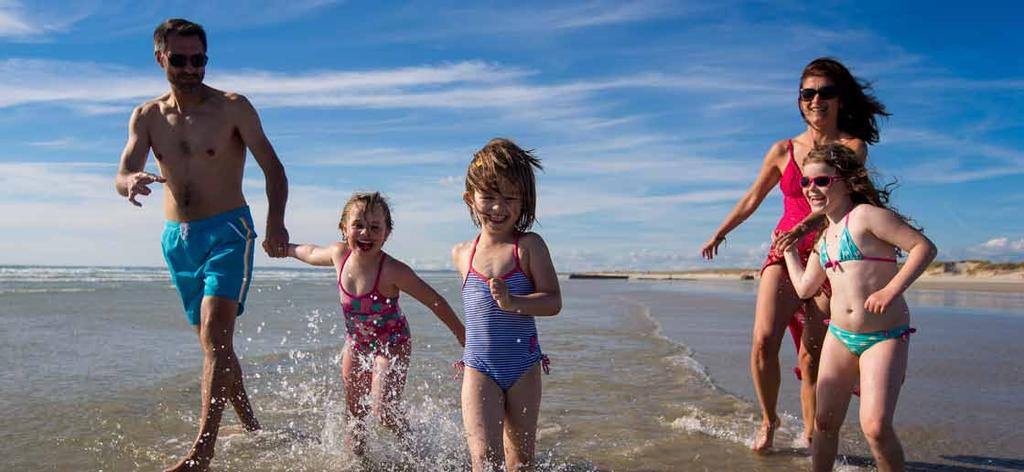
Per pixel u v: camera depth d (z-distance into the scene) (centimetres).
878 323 351
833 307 368
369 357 459
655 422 493
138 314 1066
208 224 457
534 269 392
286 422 486
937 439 450
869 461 409
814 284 386
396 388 457
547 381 621
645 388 597
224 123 462
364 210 454
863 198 369
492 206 396
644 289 2698
